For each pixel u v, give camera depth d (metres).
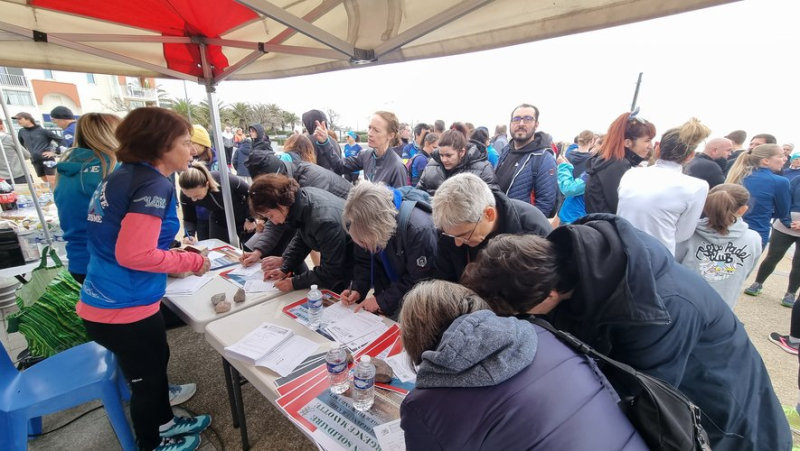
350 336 1.34
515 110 2.47
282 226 2.23
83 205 1.49
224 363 1.60
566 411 0.56
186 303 1.62
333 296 1.68
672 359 0.82
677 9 0.96
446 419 0.58
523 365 0.59
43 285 1.73
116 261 1.17
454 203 1.11
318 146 3.35
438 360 0.60
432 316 0.69
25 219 3.06
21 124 5.16
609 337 0.88
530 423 0.54
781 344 2.40
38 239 2.90
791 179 3.31
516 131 2.47
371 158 2.93
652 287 0.76
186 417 1.65
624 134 2.01
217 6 1.81
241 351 1.20
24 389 1.31
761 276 3.14
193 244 2.54
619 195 1.81
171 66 2.28
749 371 0.92
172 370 2.10
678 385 0.86
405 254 1.49
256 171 2.53
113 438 1.63
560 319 0.94
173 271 1.25
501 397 0.57
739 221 1.79
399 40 1.40
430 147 3.84
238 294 1.62
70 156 1.48
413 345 0.71
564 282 0.83
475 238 1.20
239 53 2.36
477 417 0.56
